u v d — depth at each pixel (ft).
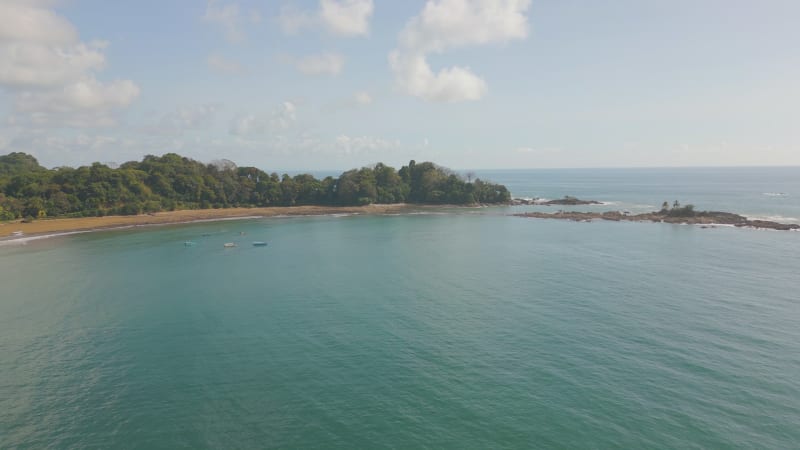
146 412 114.83
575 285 219.41
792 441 101.50
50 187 482.69
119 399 120.78
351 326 168.35
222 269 264.11
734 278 231.09
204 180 600.39
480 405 115.34
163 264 279.08
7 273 256.52
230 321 175.52
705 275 237.45
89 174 510.99
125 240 372.79
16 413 114.62
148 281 237.45
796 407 113.60
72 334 164.14
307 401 118.32
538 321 170.81
